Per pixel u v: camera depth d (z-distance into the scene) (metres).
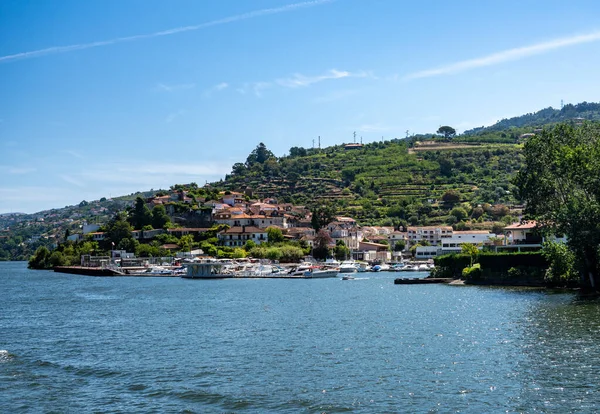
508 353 61.50
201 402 48.41
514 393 48.22
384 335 74.56
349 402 47.31
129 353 68.00
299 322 88.44
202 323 90.31
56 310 114.00
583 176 113.56
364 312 98.19
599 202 113.25
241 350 67.75
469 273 150.50
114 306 119.56
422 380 52.72
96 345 73.75
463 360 59.38
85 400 49.81
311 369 57.72
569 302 99.31
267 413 45.44
